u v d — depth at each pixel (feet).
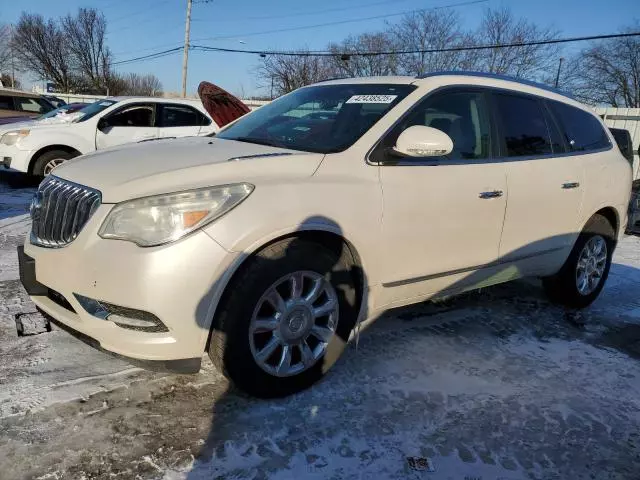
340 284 9.78
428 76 11.84
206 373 10.44
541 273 14.14
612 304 16.29
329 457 8.35
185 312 8.13
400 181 10.35
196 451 8.27
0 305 13.12
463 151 11.70
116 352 8.45
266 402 9.61
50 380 9.85
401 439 8.90
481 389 10.61
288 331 9.36
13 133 30.14
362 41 140.26
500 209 12.02
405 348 12.06
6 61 195.62
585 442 9.22
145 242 8.07
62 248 8.72
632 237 25.68
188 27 116.16
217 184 8.54
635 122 46.14
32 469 7.65
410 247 10.61
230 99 33.40
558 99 14.51
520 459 8.66
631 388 11.16
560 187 13.44
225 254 8.26
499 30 133.59
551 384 11.03
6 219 22.49
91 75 198.70
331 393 10.04
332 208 9.31
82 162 9.95
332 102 12.00
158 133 32.27
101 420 8.82
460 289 12.25
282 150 10.27
